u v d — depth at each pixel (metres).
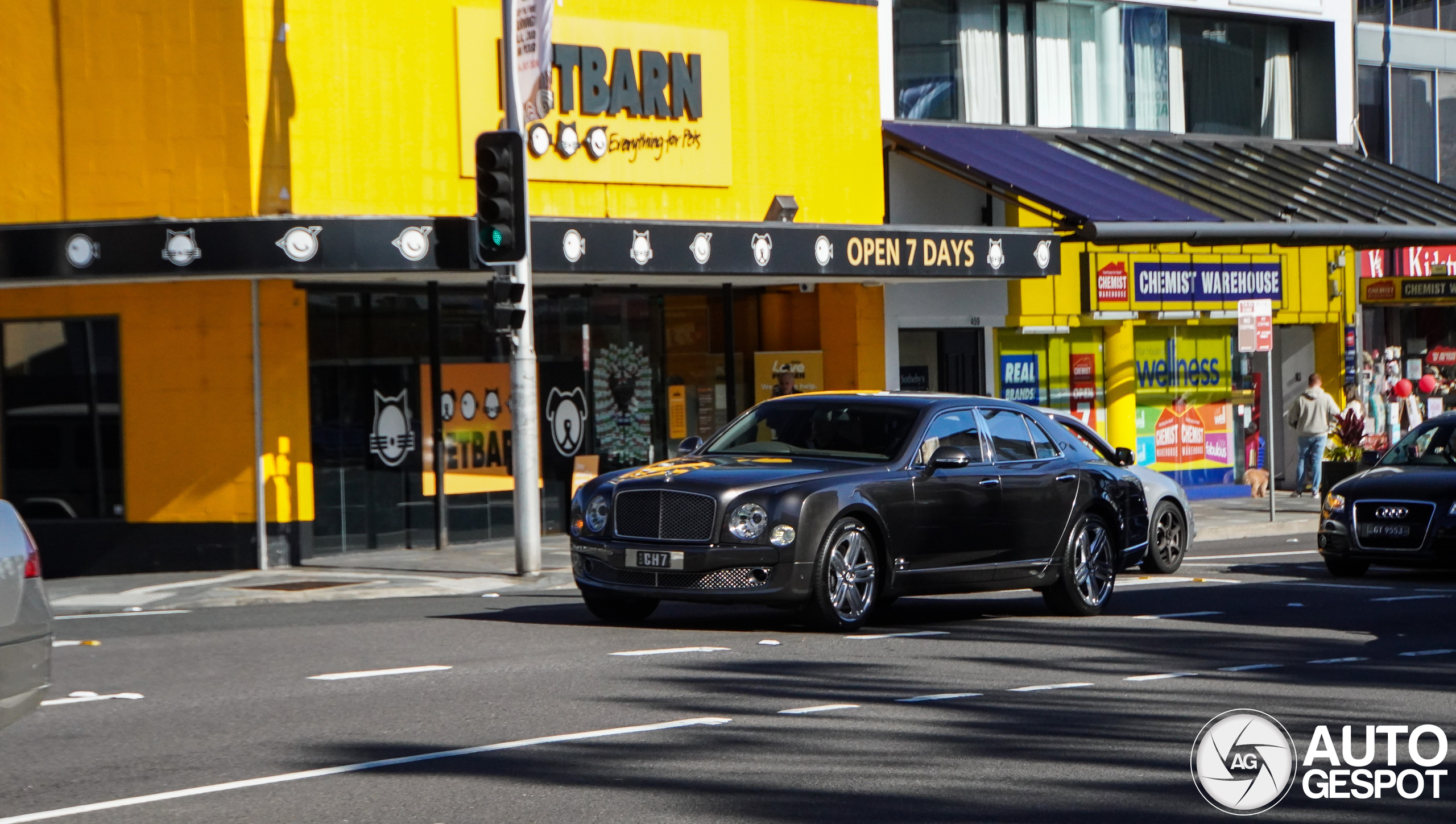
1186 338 45.03
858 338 37.81
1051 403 41.94
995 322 40.34
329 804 10.44
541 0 26.95
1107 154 40.91
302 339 30.30
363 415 31.58
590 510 19.16
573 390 34.78
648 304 35.97
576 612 21.58
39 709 13.91
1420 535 25.31
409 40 30.47
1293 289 46.25
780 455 20.03
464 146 31.05
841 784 11.09
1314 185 43.03
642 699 14.32
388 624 20.25
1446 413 28.05
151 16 29.12
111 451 30.39
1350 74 48.06
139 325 30.16
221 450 29.81
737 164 34.91
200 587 26.94
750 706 13.98
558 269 29.61
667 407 36.22
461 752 12.02
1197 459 45.25
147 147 29.19
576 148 32.38
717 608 22.00
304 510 30.25
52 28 29.47
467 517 33.19
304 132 29.25
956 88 40.28
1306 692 15.08
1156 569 27.39
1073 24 42.81
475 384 33.28
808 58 36.16
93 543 30.30
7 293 30.70
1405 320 50.03
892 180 38.41
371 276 29.61
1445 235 41.94
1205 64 45.84
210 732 12.82
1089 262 41.84
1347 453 43.25
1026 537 20.59
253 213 28.81
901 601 23.58
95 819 10.04
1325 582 26.03
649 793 10.77
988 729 13.09
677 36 33.81
